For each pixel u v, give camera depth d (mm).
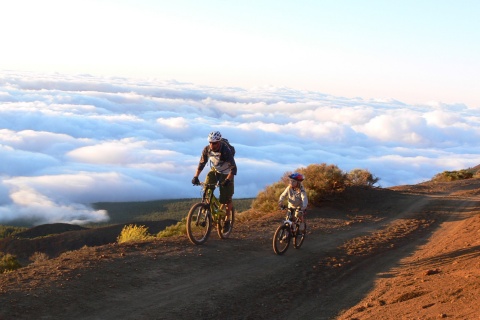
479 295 6246
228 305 7527
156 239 11344
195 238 11188
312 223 15594
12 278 7590
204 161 11133
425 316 6000
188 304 7379
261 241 11992
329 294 8461
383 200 20953
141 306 7137
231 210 11758
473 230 13742
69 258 8977
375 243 12828
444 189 26828
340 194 20578
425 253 11555
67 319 6426
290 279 9141
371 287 8891
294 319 7195
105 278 7965
